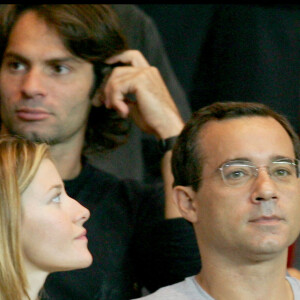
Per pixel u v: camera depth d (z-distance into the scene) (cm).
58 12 990
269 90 1347
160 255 992
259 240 775
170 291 827
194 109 1380
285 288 816
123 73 1031
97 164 1168
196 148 834
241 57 1352
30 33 984
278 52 1370
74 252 736
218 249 803
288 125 842
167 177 1022
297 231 795
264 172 791
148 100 1033
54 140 972
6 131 998
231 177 798
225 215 790
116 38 1037
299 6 1404
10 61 984
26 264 721
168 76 1288
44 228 721
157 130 1038
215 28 1390
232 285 800
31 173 721
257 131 812
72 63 987
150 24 1305
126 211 1017
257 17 1366
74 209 750
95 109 1079
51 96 969
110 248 981
